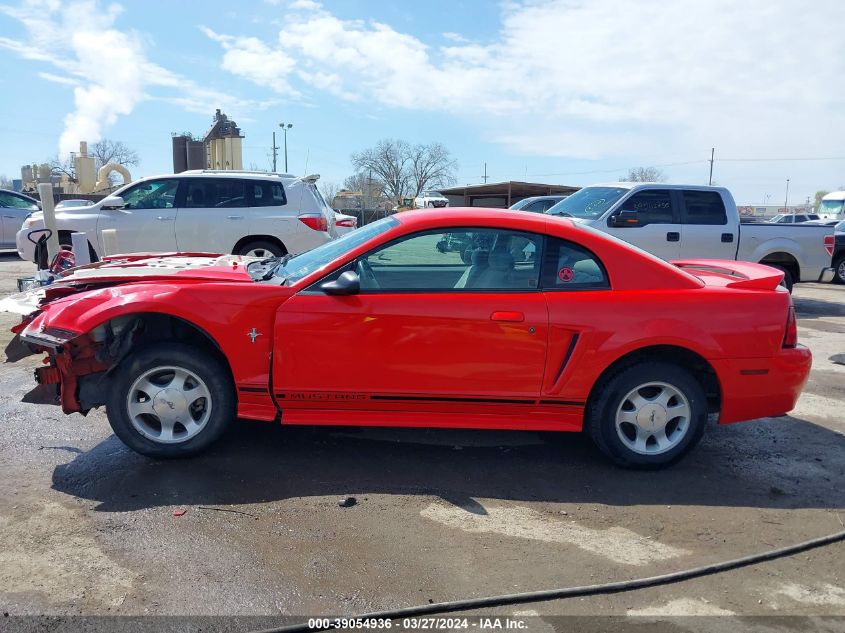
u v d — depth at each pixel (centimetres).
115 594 270
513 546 318
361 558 303
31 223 942
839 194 3547
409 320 383
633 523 345
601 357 389
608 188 995
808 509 366
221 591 274
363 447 435
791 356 404
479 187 3797
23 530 317
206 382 390
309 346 385
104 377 393
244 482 376
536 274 399
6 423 457
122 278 412
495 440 457
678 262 538
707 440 471
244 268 452
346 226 1193
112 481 373
